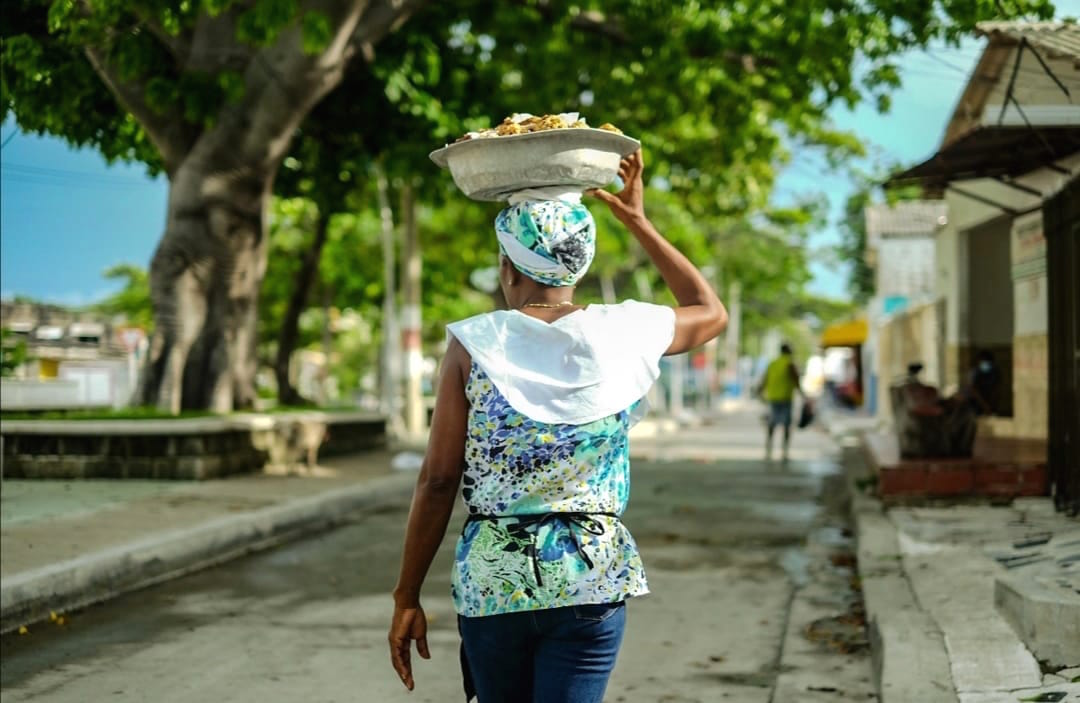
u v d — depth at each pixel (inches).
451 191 686.5
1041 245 483.2
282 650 231.5
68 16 369.4
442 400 95.8
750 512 447.2
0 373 563.2
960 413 411.2
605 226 1210.6
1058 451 359.6
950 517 358.6
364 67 576.4
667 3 545.3
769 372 713.0
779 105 633.0
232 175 531.2
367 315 1469.0
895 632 206.8
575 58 649.0
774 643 235.8
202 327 542.9
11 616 249.3
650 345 97.9
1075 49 281.1
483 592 92.8
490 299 1513.3
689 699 196.9
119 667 218.7
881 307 1180.5
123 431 479.2
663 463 706.2
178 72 519.2
